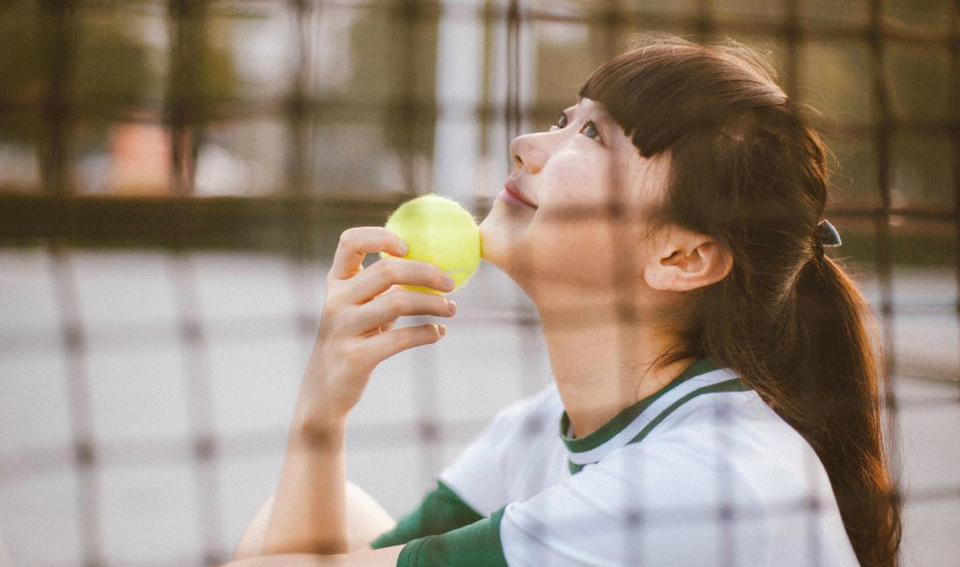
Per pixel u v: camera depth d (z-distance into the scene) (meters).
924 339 7.46
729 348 1.76
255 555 1.75
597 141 1.78
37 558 3.65
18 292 11.59
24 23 10.22
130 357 7.94
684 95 1.77
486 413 6.08
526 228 1.80
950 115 2.10
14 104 1.65
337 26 18.77
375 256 6.27
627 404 1.77
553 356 1.83
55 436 5.51
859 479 1.89
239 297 11.82
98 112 1.68
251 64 14.84
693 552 1.46
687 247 1.76
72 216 1.71
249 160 17.59
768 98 1.84
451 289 1.76
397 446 5.39
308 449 1.77
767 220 1.78
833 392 1.89
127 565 3.58
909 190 12.84
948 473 4.68
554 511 1.53
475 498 2.08
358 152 19.83
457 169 8.59
